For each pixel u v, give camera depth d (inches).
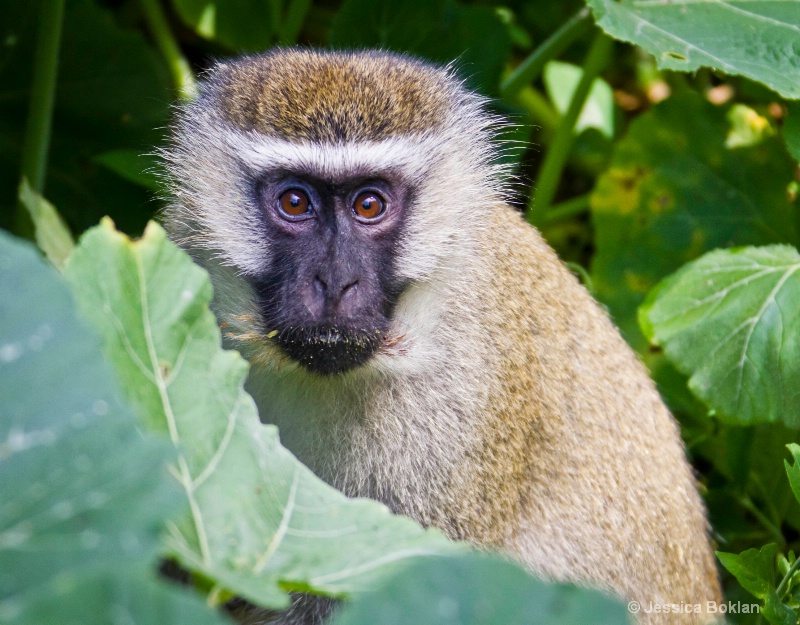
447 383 361.7
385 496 364.2
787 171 492.4
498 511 362.9
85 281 203.9
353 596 187.9
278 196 355.3
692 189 503.5
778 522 437.4
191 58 633.6
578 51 624.7
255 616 341.4
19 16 520.7
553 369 384.5
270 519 205.5
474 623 133.3
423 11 523.5
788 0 440.8
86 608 125.8
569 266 514.3
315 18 609.3
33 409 148.1
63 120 525.3
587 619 134.0
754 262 418.6
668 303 422.6
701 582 412.8
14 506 141.9
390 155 351.9
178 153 391.9
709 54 416.2
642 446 402.0
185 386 209.3
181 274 214.4
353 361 346.9
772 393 400.2
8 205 516.7
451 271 367.9
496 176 413.1
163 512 141.3
